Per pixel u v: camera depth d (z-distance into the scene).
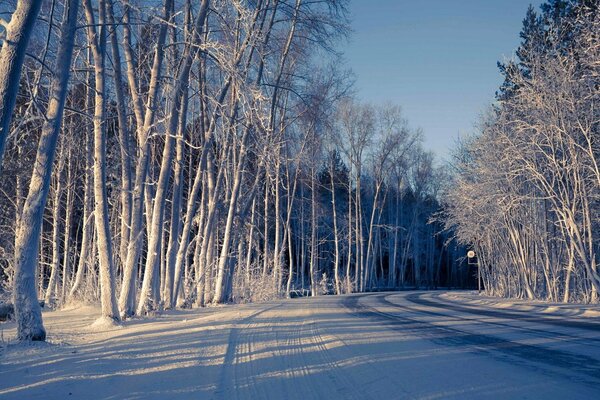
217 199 29.27
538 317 19.89
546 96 27.73
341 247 78.44
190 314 21.67
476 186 35.44
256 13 22.00
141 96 19.98
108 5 17.95
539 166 30.45
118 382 7.75
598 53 26.19
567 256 33.75
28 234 12.32
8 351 10.86
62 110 13.25
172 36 22.00
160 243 20.98
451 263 96.56
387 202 82.94
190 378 7.96
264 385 7.41
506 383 7.39
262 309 24.23
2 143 9.47
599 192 29.39
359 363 9.14
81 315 21.16
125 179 18.97
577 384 7.28
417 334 13.73
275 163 30.94
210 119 28.34
